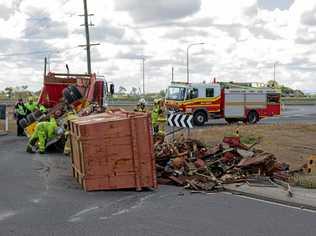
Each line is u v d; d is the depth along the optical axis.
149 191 12.52
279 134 29.73
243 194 12.22
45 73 29.44
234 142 16.30
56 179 14.09
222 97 41.06
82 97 26.72
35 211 10.05
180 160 14.12
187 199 11.55
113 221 9.27
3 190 12.30
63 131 20.73
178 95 39.91
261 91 42.59
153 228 8.75
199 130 31.95
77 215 9.73
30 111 29.11
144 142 12.54
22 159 18.61
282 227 8.95
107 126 12.35
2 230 8.55
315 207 10.76
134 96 97.81
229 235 8.34
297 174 14.69
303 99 116.31
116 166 12.41
